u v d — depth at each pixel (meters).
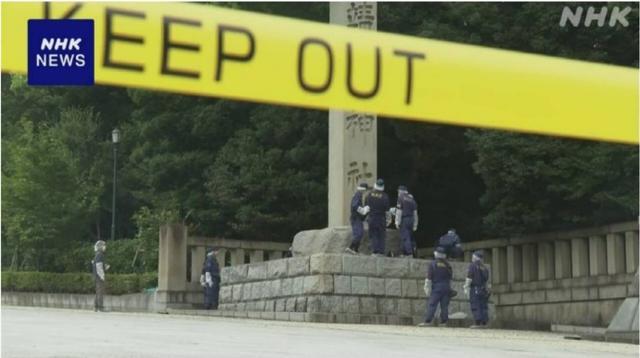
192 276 110.38
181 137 135.62
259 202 120.06
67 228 155.12
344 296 86.31
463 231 122.50
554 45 99.94
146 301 115.06
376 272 87.94
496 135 95.94
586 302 95.31
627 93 19.78
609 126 19.81
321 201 119.00
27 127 159.25
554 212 99.00
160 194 137.00
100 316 69.38
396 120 111.88
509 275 105.62
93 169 166.50
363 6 93.38
